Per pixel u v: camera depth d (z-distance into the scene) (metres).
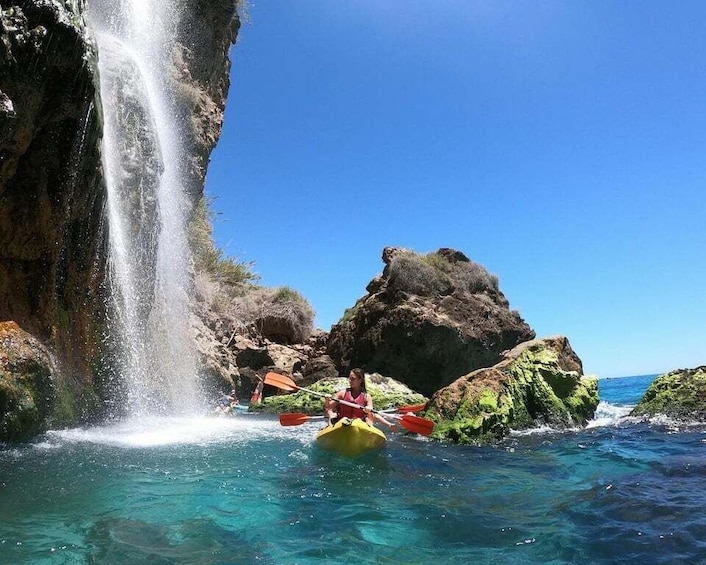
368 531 4.30
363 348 18.97
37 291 7.71
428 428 7.96
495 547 4.00
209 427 9.64
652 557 3.79
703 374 11.55
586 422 10.57
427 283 19.39
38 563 3.36
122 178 10.10
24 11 6.59
